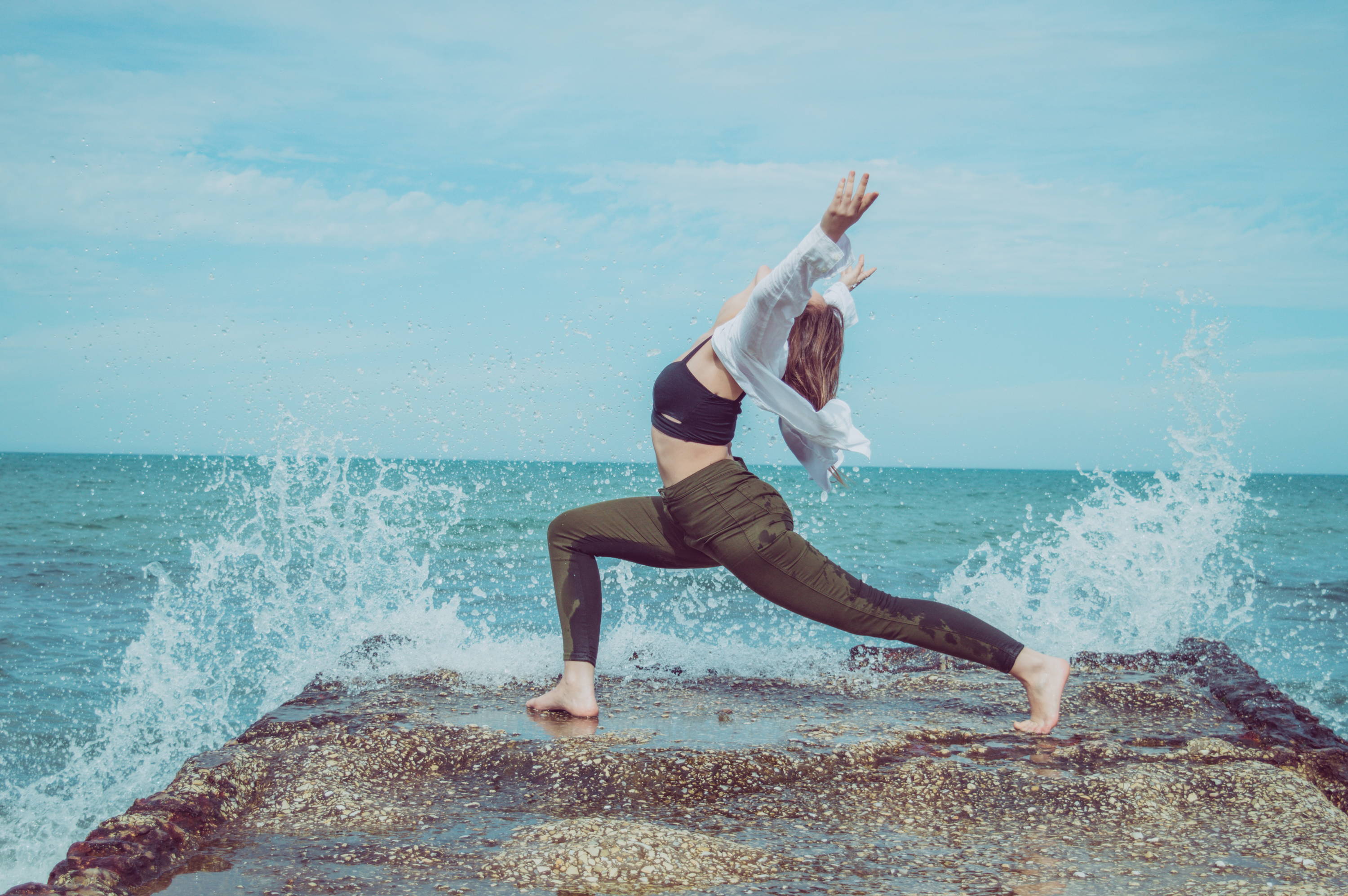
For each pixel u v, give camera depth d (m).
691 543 3.00
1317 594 11.59
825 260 2.50
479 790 2.54
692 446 2.89
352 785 2.55
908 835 2.19
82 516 21.00
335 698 3.46
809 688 3.66
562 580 3.36
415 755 2.76
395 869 1.95
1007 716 3.21
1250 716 3.16
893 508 29.59
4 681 6.70
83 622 8.59
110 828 2.05
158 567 12.23
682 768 2.60
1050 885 1.86
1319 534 22.22
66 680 6.77
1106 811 2.33
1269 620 9.78
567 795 2.48
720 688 3.65
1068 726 3.09
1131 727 3.08
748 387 2.79
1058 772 2.59
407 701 3.42
